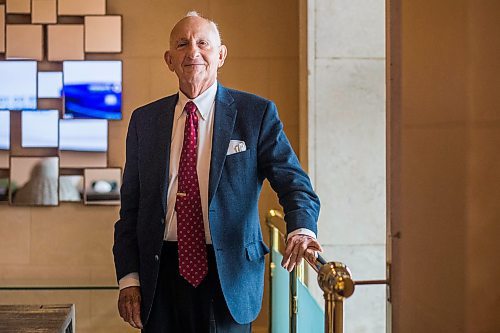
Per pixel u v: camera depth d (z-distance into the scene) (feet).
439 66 4.88
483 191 4.60
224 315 8.04
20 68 16.28
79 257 16.55
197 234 8.07
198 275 8.02
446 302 4.83
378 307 14.67
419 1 5.09
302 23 14.71
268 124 8.30
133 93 16.40
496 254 4.59
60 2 16.16
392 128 5.50
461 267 4.68
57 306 8.14
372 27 14.46
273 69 16.43
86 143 16.33
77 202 16.48
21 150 16.43
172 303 8.13
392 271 5.51
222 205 8.02
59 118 16.37
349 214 14.58
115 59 16.34
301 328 10.21
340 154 14.52
